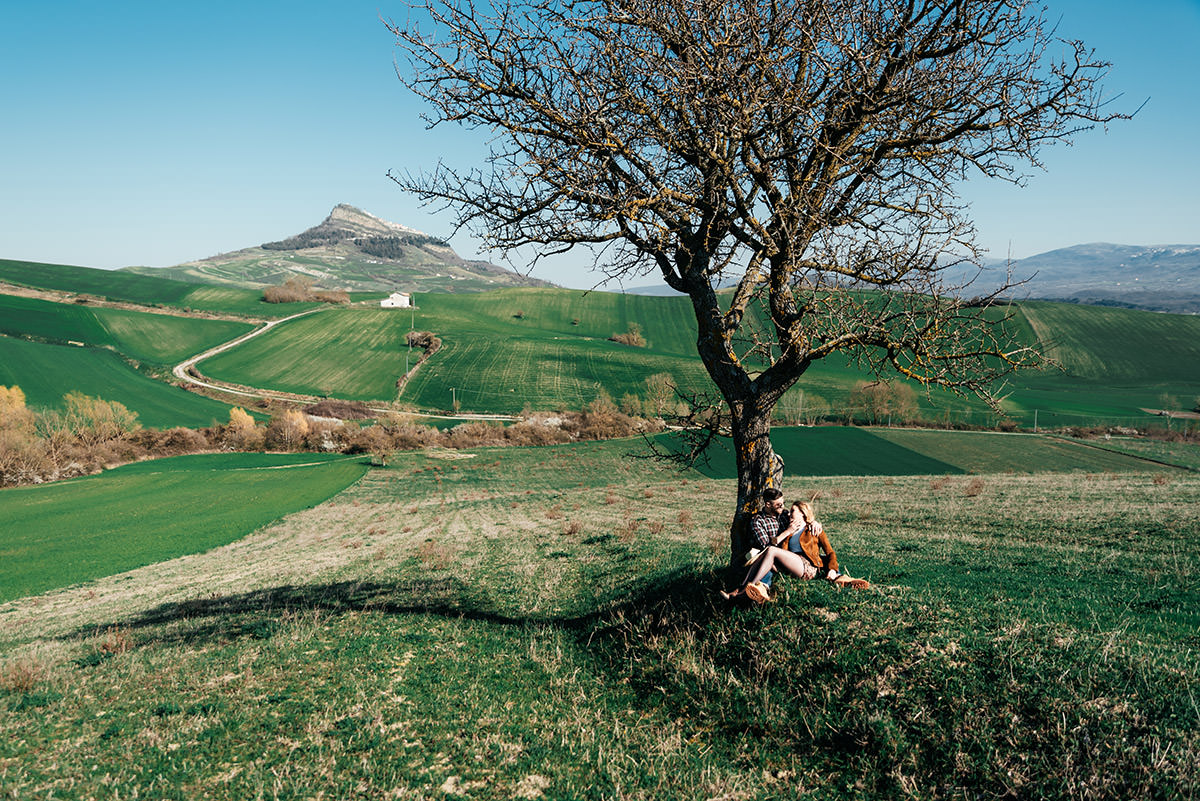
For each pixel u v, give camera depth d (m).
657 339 172.25
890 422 90.12
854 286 8.66
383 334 152.00
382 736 6.74
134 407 96.25
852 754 5.97
